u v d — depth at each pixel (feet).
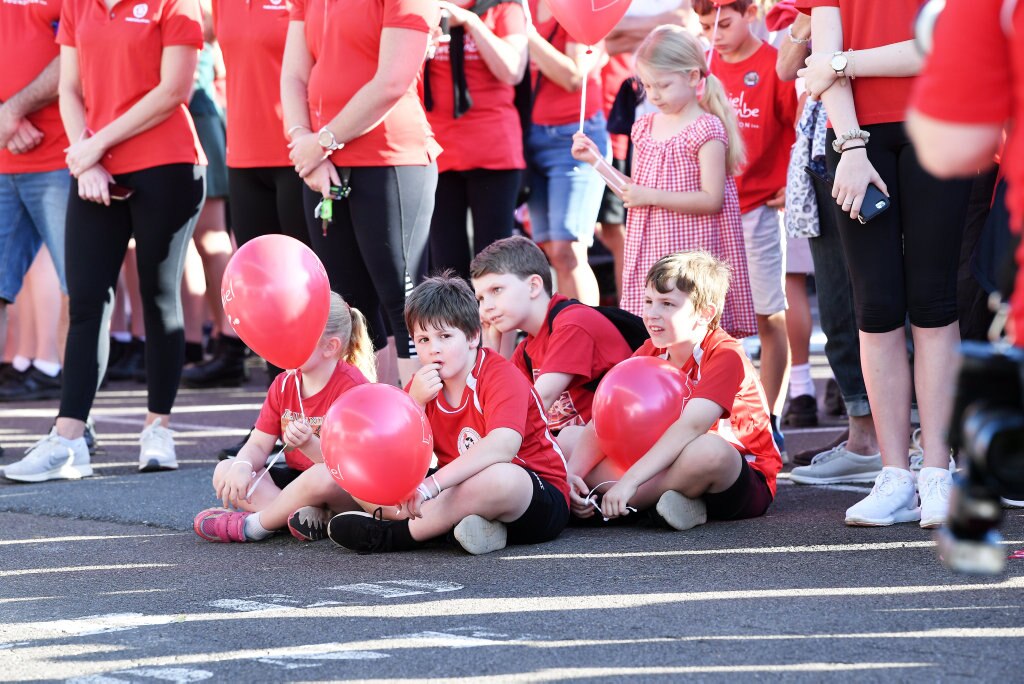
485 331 36.73
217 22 43.80
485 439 30.09
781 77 37.83
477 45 44.19
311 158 38.22
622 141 58.18
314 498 31.81
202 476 42.45
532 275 35.12
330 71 38.40
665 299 33.14
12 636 23.86
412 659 21.36
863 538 30.14
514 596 25.71
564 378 34.32
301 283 30.55
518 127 46.01
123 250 43.91
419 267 39.55
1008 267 15.85
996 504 14.89
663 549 29.81
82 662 21.94
